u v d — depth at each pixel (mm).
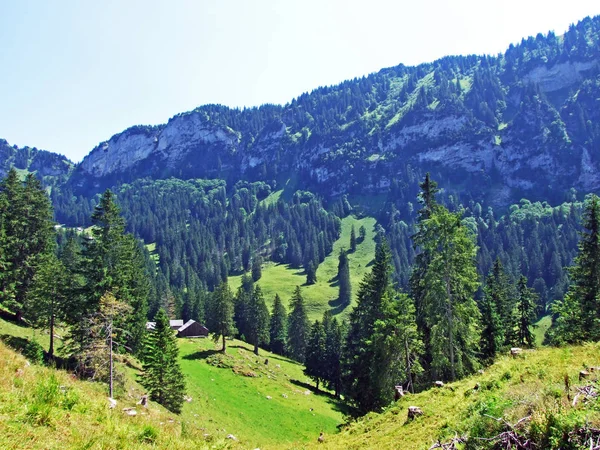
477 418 11438
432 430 14711
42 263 46062
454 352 29250
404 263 167875
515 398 11250
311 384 76688
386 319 32094
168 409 40625
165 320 43281
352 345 44312
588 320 33250
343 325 83312
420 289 35188
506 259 137125
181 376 43219
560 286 111938
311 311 139875
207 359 72000
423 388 31859
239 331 106812
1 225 44375
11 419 9344
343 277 144750
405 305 31750
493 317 39312
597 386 9844
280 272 182000
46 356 39906
